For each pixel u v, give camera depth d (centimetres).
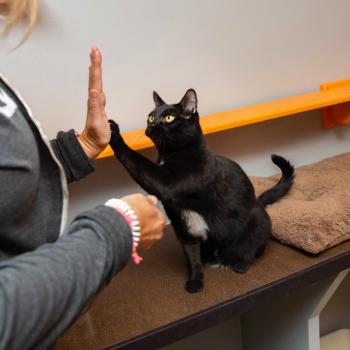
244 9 142
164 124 98
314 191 140
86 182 130
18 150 43
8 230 45
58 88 120
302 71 160
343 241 113
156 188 93
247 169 160
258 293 95
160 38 130
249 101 152
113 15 122
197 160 97
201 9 134
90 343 82
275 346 139
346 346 175
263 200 128
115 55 125
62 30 116
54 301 40
